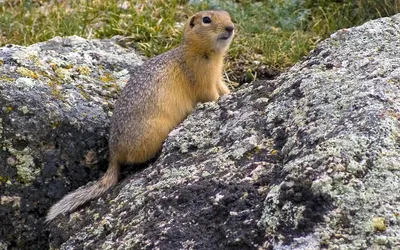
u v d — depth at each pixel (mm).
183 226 7172
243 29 13797
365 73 8062
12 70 9961
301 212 6477
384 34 8875
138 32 13742
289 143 7512
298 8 14539
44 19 14625
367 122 7043
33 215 9656
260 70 12781
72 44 11891
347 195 6453
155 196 7898
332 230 6309
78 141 9773
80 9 14789
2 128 9391
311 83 8227
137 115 9680
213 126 8820
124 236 7582
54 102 9750
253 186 7242
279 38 13438
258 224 6676
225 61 13023
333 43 9055
